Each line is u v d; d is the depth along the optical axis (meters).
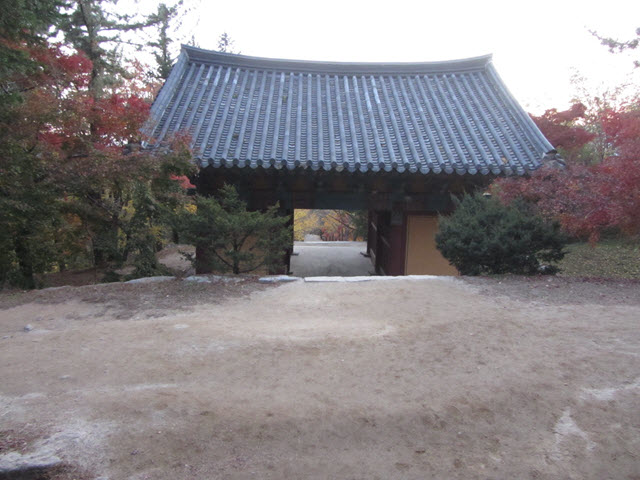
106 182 7.59
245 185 9.66
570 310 5.33
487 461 2.63
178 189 8.46
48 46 7.81
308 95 11.34
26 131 6.86
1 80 6.75
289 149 9.16
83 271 12.33
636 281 6.81
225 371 3.70
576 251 11.92
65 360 3.95
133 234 8.92
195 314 5.41
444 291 6.28
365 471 2.54
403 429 2.91
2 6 6.12
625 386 3.39
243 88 11.20
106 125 7.74
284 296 6.20
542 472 2.54
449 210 9.97
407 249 10.16
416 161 8.87
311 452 2.69
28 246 8.70
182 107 10.34
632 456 2.66
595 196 6.33
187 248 18.36
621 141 7.60
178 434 2.79
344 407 3.12
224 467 2.53
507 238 6.93
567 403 3.18
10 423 2.87
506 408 3.13
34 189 7.45
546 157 8.72
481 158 9.18
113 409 3.06
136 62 16.91
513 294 6.07
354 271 13.30
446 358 3.94
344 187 9.92
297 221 29.61
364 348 4.18
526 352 4.04
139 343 4.36
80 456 2.56
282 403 3.17
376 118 10.64
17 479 2.40
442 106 11.25
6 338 4.64
